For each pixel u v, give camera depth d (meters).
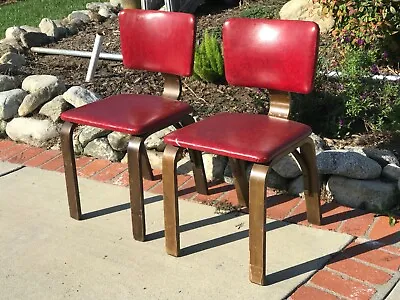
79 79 4.75
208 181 3.50
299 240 2.89
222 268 2.72
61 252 2.91
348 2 4.01
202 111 4.00
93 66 4.69
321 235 2.93
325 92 3.68
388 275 2.62
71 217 3.21
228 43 2.92
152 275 2.70
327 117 3.65
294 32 2.73
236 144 2.50
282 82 2.80
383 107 3.63
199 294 2.56
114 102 3.11
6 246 2.97
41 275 2.74
